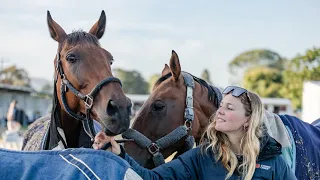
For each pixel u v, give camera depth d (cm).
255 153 209
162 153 301
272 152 214
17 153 177
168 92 305
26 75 5825
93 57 272
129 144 295
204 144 229
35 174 168
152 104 301
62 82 281
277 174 215
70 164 173
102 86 260
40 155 177
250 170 207
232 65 6181
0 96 2548
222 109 220
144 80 6819
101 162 175
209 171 222
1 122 2111
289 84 3625
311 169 286
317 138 310
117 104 248
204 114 317
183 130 297
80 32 289
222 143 221
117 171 172
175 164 227
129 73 6800
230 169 214
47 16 303
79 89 271
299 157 286
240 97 218
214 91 322
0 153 175
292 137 292
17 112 1122
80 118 286
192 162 228
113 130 247
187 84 311
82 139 305
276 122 294
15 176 167
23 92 2798
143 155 291
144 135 296
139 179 176
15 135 1016
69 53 274
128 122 249
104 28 324
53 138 296
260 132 213
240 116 216
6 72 5647
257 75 4362
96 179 169
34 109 3073
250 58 6066
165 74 339
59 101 293
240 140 221
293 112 2902
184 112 303
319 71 3027
